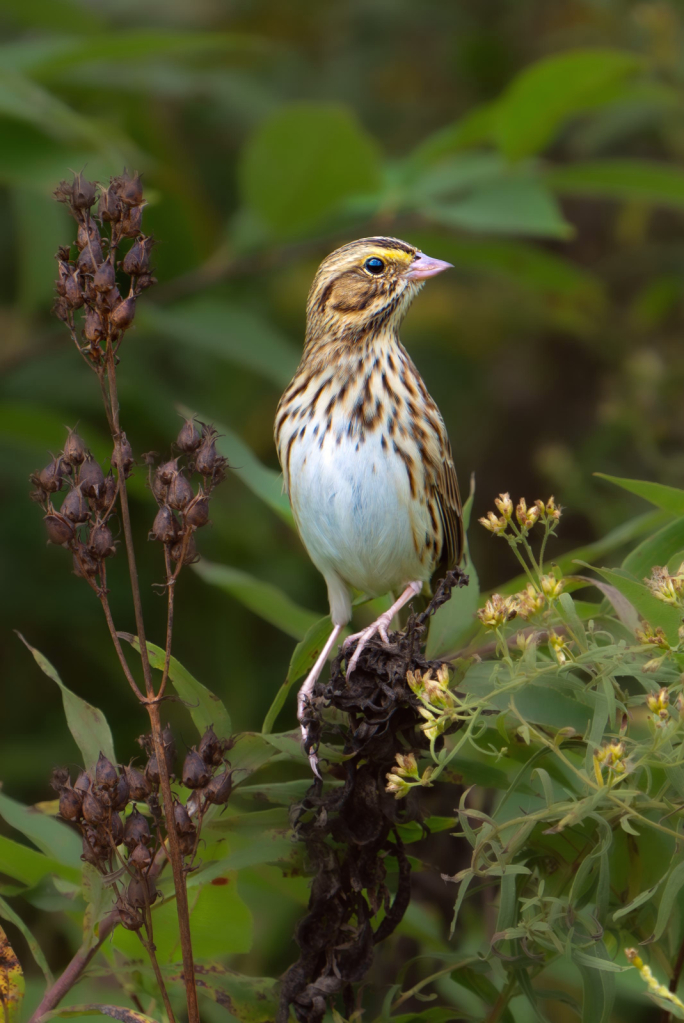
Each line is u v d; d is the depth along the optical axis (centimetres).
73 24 1247
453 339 1409
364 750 456
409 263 679
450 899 604
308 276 1365
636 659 462
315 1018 447
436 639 575
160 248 1202
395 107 1457
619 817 446
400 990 489
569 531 1230
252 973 755
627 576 480
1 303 1273
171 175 1142
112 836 412
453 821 498
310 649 542
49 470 403
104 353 405
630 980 593
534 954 468
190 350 1267
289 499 691
